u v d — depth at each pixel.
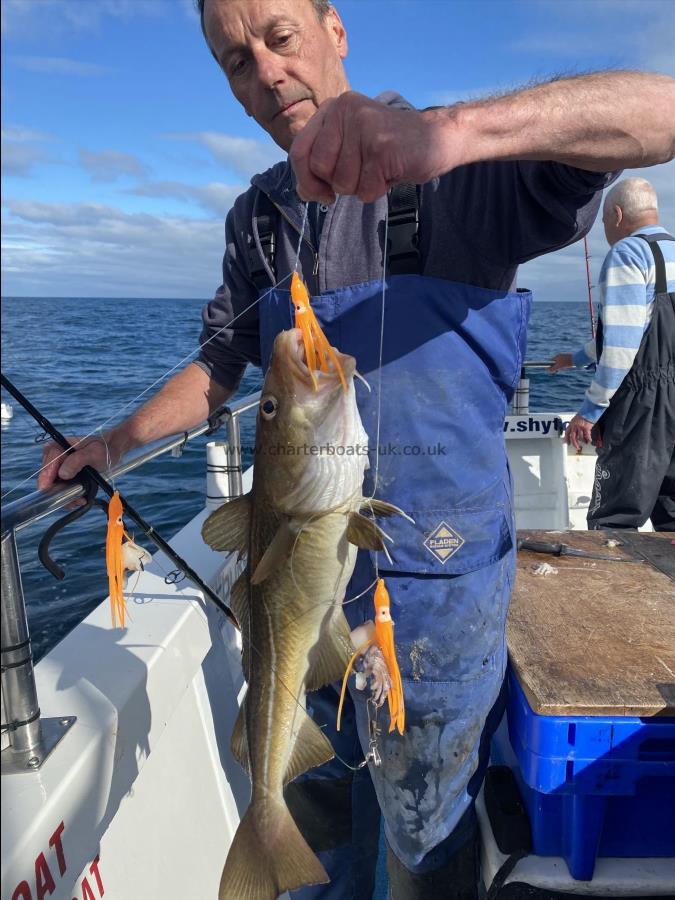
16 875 1.10
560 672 1.72
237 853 1.38
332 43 1.68
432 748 1.76
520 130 1.20
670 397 3.34
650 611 2.09
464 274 1.61
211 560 2.36
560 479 4.56
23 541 5.36
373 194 1.16
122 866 1.49
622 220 3.57
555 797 1.71
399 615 1.71
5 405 10.00
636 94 1.24
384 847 2.50
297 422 1.37
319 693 2.08
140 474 7.02
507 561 1.77
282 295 1.76
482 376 1.66
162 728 1.70
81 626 1.87
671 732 1.55
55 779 1.26
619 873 1.67
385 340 1.62
